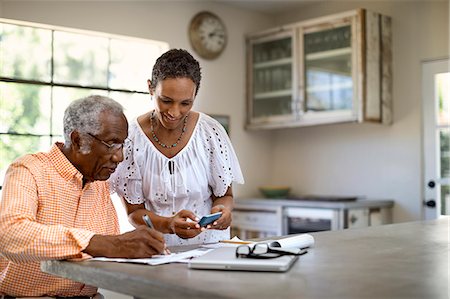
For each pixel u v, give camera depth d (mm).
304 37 4379
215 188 2113
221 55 4641
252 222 4430
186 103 1793
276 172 5004
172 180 1991
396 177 4246
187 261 1377
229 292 1043
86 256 1450
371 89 4078
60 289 1724
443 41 4004
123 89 4145
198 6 4504
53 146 1765
